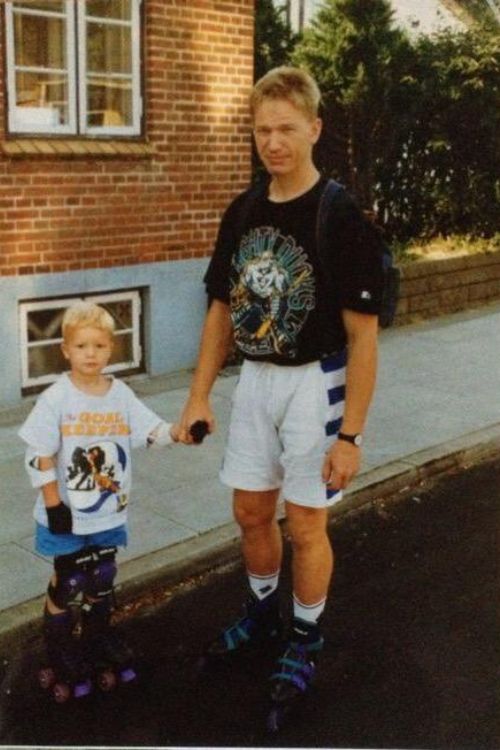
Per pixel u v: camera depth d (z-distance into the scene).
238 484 3.49
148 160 7.37
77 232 7.02
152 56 7.26
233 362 8.09
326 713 3.50
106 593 3.52
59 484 3.38
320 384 3.26
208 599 4.39
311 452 3.29
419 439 6.43
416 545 5.00
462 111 11.36
